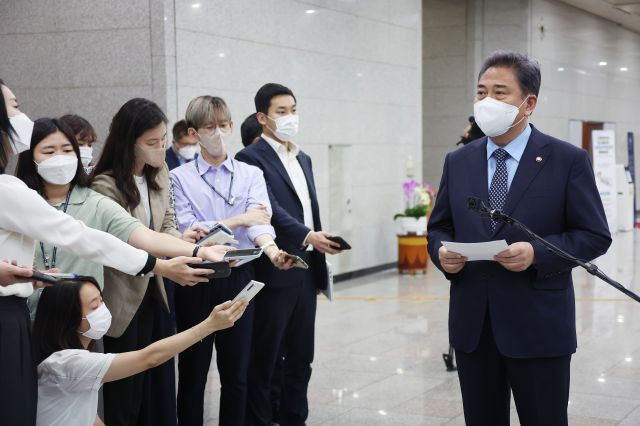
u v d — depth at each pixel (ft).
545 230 9.91
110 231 10.82
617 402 17.28
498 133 9.96
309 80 32.73
